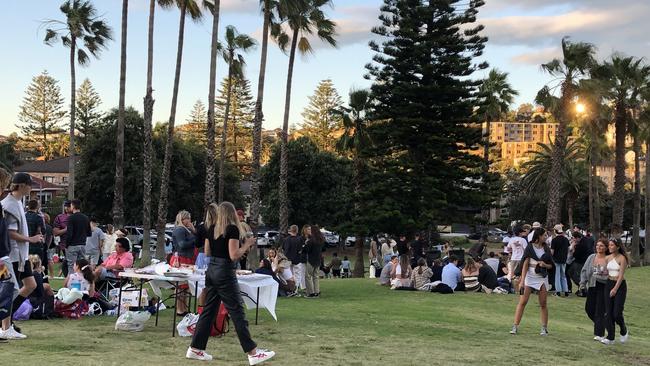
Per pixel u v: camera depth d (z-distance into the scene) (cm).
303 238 1561
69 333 830
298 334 895
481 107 3706
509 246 1725
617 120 3584
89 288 1047
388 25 3706
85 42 3728
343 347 802
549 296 1658
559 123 3459
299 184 5791
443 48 3662
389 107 3731
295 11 3038
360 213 3578
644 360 881
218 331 848
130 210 4853
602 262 1035
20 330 796
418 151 3712
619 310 1012
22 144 9450
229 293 664
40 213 1189
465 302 1469
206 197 2759
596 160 5378
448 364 726
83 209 4925
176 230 1011
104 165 4878
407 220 3462
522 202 6825
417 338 915
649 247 3888
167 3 3228
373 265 2658
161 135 5222
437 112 3666
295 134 9431
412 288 1731
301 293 1579
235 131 8469
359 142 3853
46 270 1415
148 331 877
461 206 3853
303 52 3397
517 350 864
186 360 674
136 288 1071
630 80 3503
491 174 3762
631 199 7169
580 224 7069
